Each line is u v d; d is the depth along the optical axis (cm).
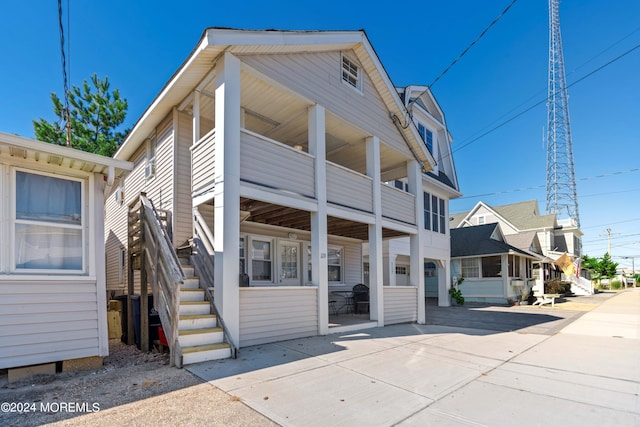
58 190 492
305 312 697
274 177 661
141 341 637
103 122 1697
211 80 671
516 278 1891
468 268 1881
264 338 618
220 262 562
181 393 370
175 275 488
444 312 1331
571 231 2944
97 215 515
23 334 431
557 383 423
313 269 731
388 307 913
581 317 1138
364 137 943
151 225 633
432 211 1603
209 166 625
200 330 523
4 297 425
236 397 359
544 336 758
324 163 770
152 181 895
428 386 404
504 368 488
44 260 470
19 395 367
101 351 489
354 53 895
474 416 323
